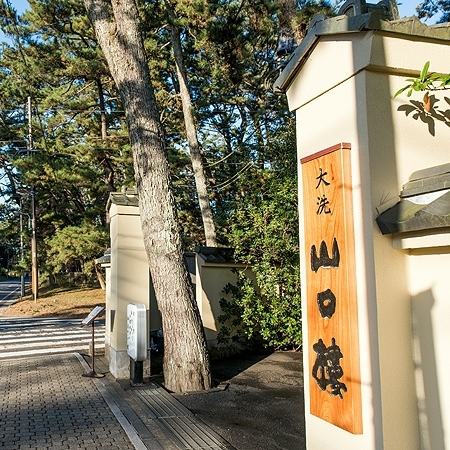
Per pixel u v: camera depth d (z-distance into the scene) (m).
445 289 2.65
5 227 25.41
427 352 2.73
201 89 15.43
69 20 16.41
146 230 6.75
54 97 17.08
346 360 2.87
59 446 4.53
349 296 2.87
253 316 8.73
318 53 3.31
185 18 11.33
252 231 8.80
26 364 8.73
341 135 3.09
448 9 11.34
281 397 6.19
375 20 2.82
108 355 8.91
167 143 17.48
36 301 21.94
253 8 11.18
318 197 3.18
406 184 2.86
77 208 20.77
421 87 2.82
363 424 2.81
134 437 4.72
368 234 2.83
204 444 4.54
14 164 16.88
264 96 14.51
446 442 2.60
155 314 10.23
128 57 6.83
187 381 6.53
